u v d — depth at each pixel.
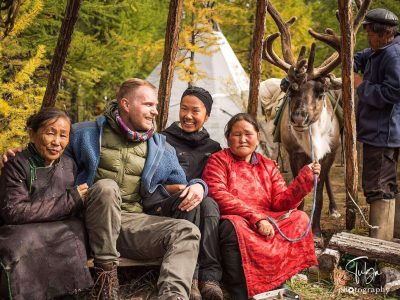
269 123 6.41
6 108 4.54
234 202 3.23
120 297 3.10
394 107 4.07
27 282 2.61
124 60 9.27
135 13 9.40
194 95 3.53
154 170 3.14
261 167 3.53
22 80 4.79
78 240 2.79
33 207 2.71
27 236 2.64
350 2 3.92
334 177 7.97
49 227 2.73
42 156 2.84
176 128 3.64
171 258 2.81
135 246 3.01
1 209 2.71
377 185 4.17
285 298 3.20
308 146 4.19
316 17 12.09
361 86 4.14
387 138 4.08
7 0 4.02
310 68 3.94
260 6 4.13
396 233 4.43
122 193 3.12
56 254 2.70
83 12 8.18
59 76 3.84
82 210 2.94
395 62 3.97
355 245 3.63
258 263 3.12
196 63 7.94
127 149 3.12
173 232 2.90
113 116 3.12
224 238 3.15
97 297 2.83
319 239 4.20
